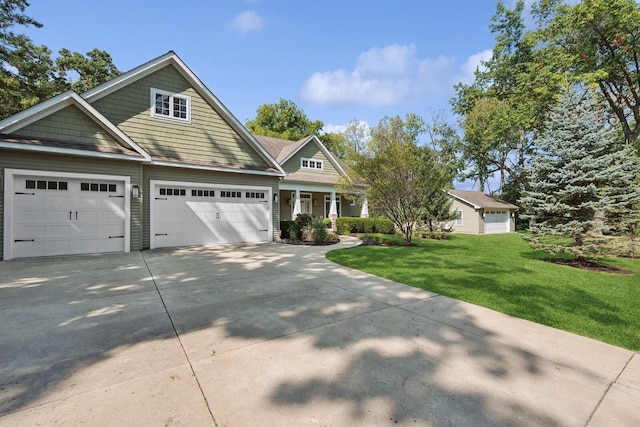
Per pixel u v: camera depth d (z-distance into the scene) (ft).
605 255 25.90
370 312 13.48
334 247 35.60
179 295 15.64
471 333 11.42
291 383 7.88
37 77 55.62
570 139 27.32
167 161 32.83
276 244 38.14
